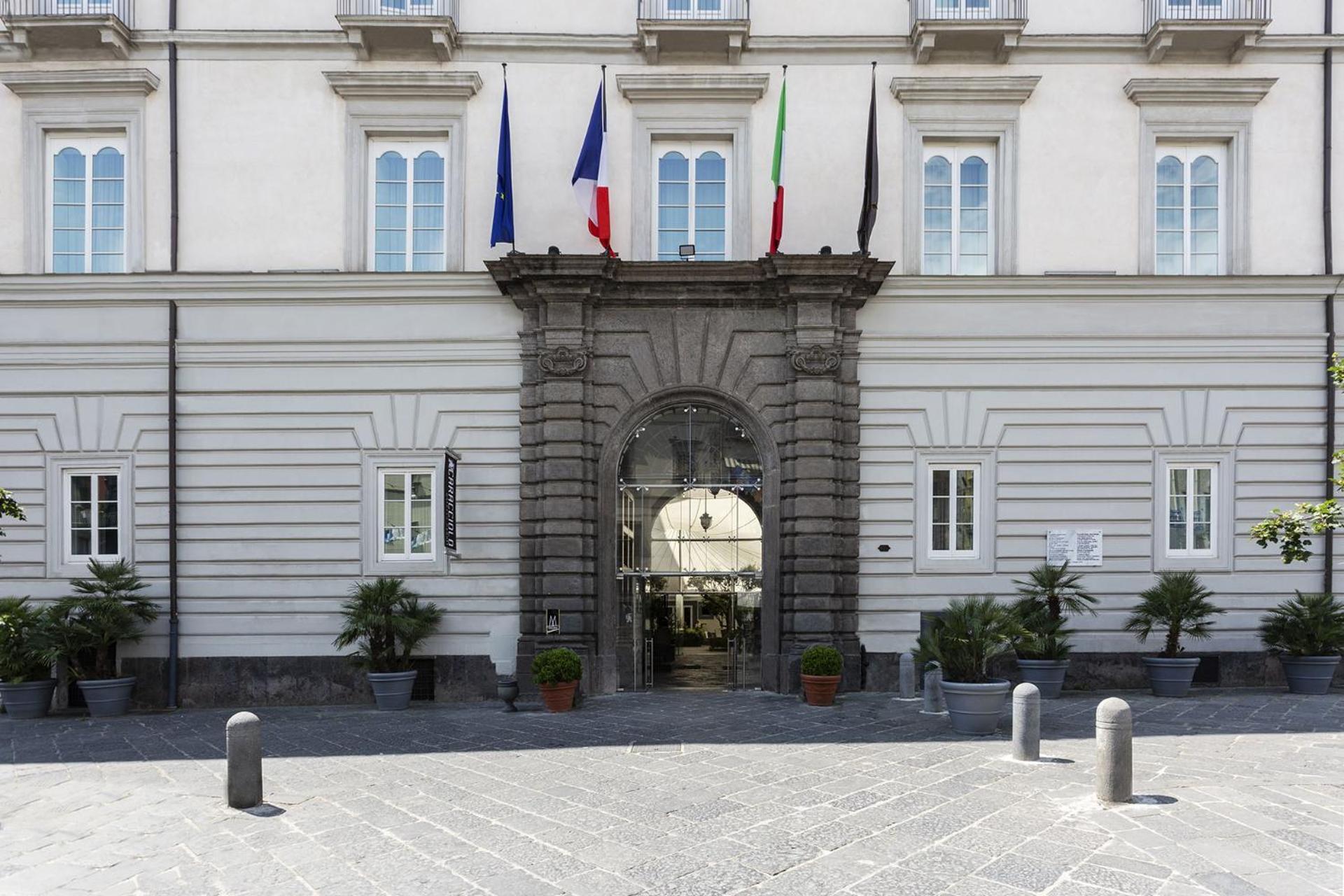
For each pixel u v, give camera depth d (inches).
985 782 342.0
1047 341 589.3
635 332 587.5
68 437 581.6
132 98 589.6
